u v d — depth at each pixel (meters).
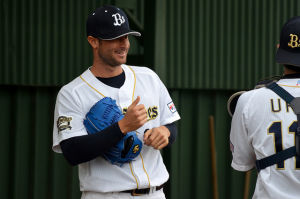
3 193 18.14
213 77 21.06
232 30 21.39
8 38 17.92
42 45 18.39
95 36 9.91
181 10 20.52
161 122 10.84
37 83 18.28
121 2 20.20
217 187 21.34
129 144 9.77
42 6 18.39
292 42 9.22
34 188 18.44
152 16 19.70
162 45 19.75
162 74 19.75
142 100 10.41
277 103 9.07
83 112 10.02
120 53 9.97
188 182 20.91
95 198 10.20
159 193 10.57
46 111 18.72
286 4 22.14
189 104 21.08
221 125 21.52
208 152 21.23
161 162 10.73
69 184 18.98
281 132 8.93
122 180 10.05
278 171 8.91
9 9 17.95
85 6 19.08
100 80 10.26
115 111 9.88
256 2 21.70
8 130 18.20
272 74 21.92
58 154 18.81
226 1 21.27
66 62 18.73
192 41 20.73
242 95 9.56
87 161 9.74
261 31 21.80
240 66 21.52
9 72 17.91
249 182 21.69
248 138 9.46
